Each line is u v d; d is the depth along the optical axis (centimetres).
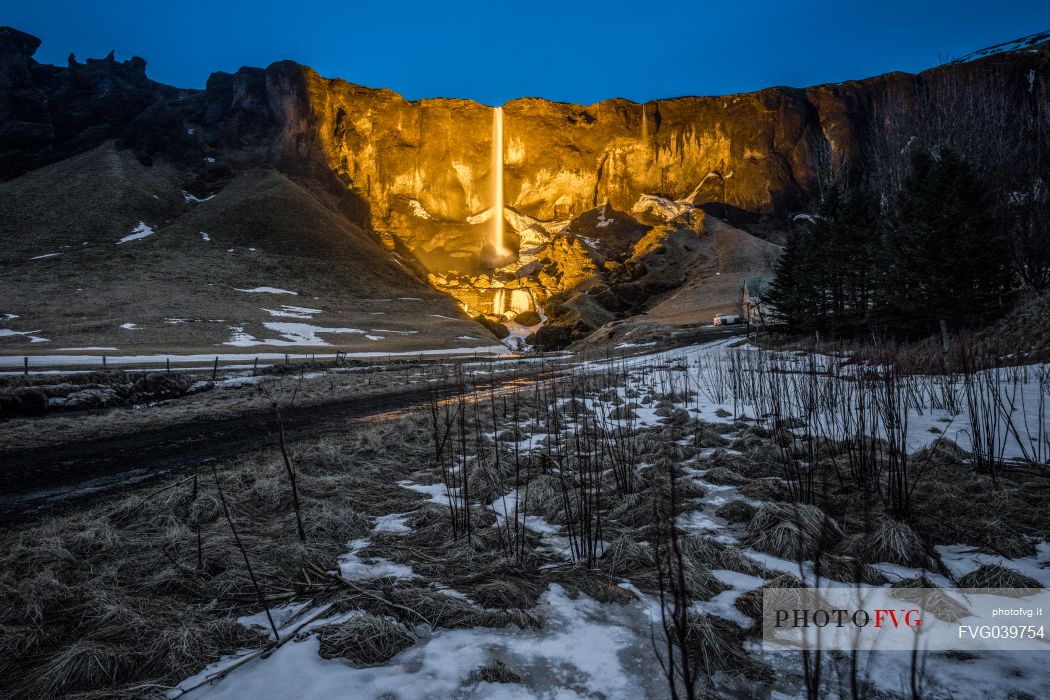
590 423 1062
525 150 14675
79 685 283
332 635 309
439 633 325
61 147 10956
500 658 293
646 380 1927
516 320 10262
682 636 224
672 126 14175
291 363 3741
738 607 345
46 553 446
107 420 1278
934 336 2002
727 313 7438
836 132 12912
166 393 1880
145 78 15450
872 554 403
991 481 557
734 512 511
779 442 767
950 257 2023
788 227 11769
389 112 13912
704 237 11519
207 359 4138
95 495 671
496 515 548
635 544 425
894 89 13150
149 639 322
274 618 348
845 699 248
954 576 371
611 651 300
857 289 3106
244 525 527
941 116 3172
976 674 263
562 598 368
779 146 13162
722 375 1775
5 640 320
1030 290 2098
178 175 11138
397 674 279
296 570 412
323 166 12681
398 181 14062
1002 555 396
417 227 13712
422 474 716
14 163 10169
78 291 6856
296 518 512
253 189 11075
